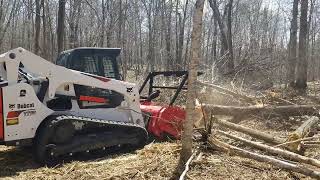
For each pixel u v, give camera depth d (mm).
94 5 32281
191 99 6535
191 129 6637
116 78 8875
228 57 20922
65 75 7754
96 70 8641
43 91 7605
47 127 7258
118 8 31891
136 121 8727
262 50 21750
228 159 7207
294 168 6473
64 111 7801
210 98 13281
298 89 20812
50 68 7594
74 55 8438
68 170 6926
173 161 7023
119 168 6914
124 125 8211
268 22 44969
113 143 8102
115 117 8469
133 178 6352
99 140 7895
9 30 40750
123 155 8117
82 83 7965
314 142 8406
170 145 8258
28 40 36375
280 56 23797
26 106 7207
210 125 7812
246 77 18438
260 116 11602
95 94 8281
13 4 38344
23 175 6754
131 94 8648
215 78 16156
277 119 11594
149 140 9195
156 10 35906
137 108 8750
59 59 8938
